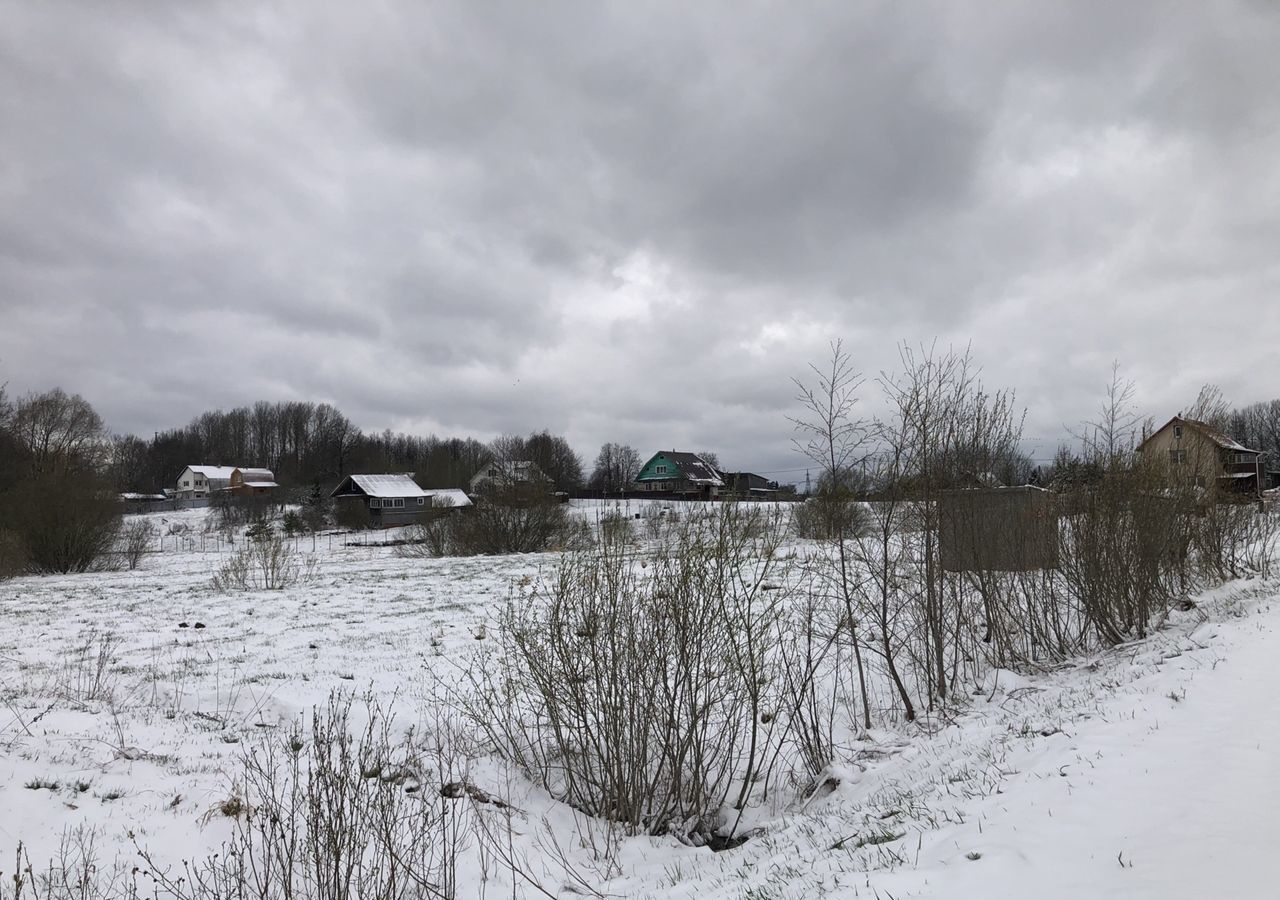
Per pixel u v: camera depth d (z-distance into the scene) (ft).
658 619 22.18
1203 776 15.19
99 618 49.52
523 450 227.20
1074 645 35.19
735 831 21.48
